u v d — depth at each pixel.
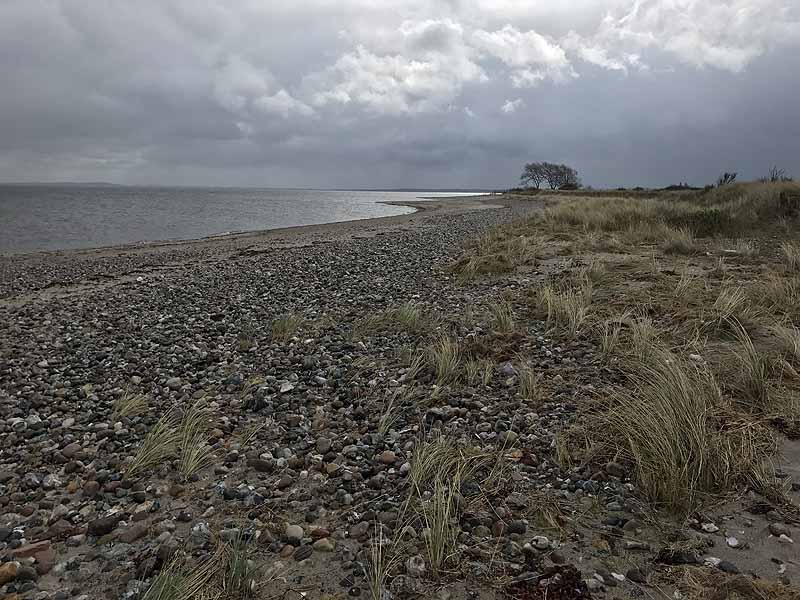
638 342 6.00
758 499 3.38
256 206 78.81
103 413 5.55
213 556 3.18
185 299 11.12
